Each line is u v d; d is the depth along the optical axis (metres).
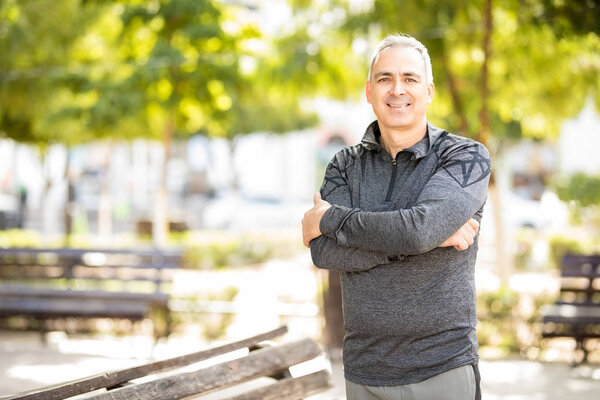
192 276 13.35
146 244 15.77
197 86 13.64
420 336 2.88
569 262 7.77
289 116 22.06
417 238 2.79
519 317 8.26
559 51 10.38
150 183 34.09
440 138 3.04
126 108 13.52
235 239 17.28
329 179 3.18
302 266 15.16
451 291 2.88
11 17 12.09
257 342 3.71
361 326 2.95
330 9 10.44
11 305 8.62
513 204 23.17
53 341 8.82
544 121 12.09
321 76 11.12
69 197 20.00
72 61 13.48
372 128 3.12
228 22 13.98
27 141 16.38
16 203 27.83
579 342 7.48
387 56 3.01
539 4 9.09
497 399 6.32
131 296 8.54
